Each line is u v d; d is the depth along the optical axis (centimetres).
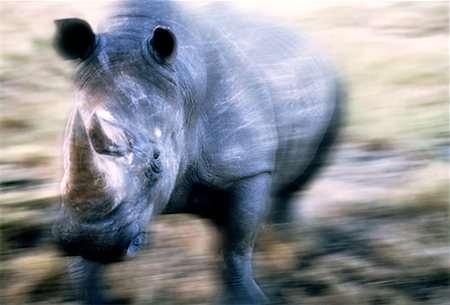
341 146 983
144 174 548
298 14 1326
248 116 654
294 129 714
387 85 1127
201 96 619
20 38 1220
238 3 1307
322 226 818
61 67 1117
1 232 774
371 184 904
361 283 742
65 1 1381
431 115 1043
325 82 757
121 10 603
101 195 517
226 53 659
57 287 723
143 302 709
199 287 719
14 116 984
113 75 562
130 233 538
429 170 908
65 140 541
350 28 1312
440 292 734
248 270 687
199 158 633
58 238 531
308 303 716
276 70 701
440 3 1430
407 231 812
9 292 713
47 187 848
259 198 664
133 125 552
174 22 612
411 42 1275
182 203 651
